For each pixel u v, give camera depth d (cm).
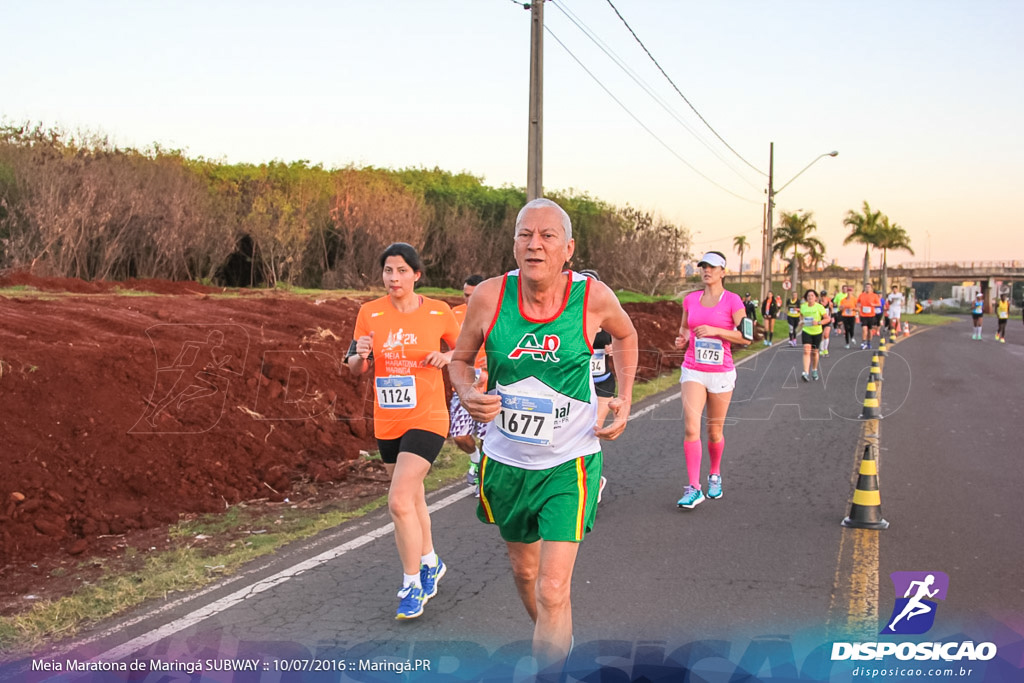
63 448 641
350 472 767
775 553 536
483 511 350
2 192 1702
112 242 1900
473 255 3244
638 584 480
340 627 418
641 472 790
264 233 2370
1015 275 9519
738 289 5244
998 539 562
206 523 606
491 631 414
